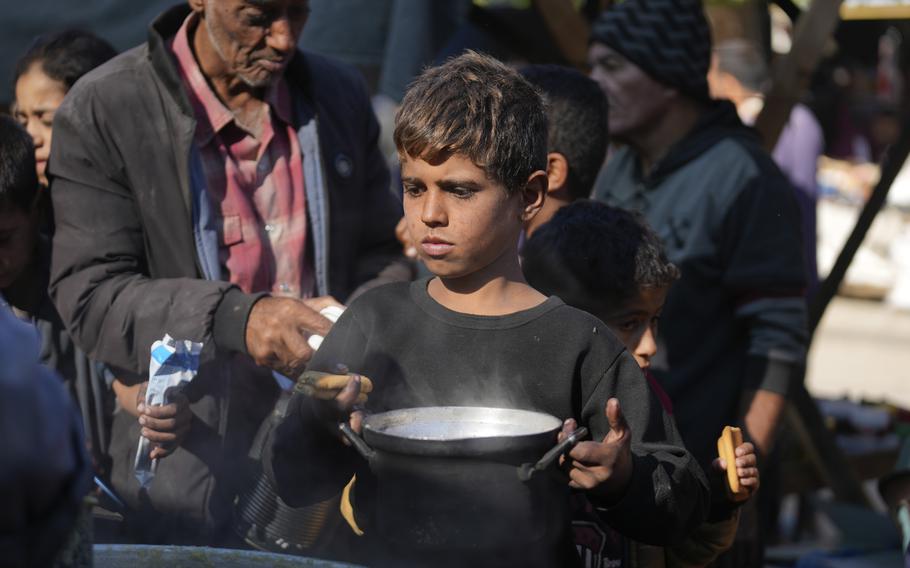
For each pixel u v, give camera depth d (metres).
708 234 6.12
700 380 6.11
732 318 6.19
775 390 6.03
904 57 28.45
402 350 3.79
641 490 3.56
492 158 3.62
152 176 5.05
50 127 6.05
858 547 7.64
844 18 11.48
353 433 3.46
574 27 8.30
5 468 2.35
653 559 4.61
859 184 22.95
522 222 3.84
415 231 3.73
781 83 8.05
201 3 5.14
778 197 6.13
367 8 7.44
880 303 22.53
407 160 3.70
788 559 8.47
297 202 5.39
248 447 5.14
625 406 3.73
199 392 4.86
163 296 4.80
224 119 5.21
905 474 5.32
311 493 3.96
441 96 3.65
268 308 4.67
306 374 3.53
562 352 3.69
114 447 5.20
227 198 5.23
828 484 8.51
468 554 3.44
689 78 6.43
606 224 4.75
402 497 3.34
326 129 5.54
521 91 3.81
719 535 4.53
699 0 6.61
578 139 5.61
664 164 6.36
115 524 5.12
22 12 7.62
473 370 3.71
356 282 5.73
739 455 4.18
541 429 3.39
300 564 3.60
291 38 5.04
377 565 3.76
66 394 2.59
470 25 9.29
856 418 9.59
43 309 5.34
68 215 5.09
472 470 3.27
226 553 3.65
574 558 3.85
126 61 5.23
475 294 3.80
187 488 4.93
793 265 6.05
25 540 2.43
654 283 4.66
